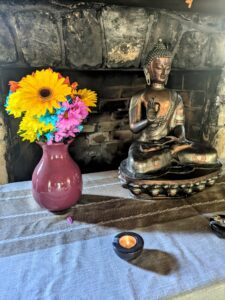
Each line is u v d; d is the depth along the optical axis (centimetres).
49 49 115
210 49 141
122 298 62
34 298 62
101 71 134
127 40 124
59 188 89
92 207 100
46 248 78
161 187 99
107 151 151
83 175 130
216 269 70
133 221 92
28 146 130
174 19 127
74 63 121
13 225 89
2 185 119
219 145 164
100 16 115
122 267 71
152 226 89
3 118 119
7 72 116
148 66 110
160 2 120
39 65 117
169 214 96
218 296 67
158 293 63
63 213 96
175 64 139
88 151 147
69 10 111
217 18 135
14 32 108
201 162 109
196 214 96
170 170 106
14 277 68
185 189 101
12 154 128
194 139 166
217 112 158
